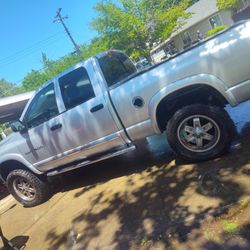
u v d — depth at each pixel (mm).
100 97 5223
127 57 6762
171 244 3480
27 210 6426
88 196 5730
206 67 4496
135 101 4969
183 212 3938
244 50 4320
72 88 5492
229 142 4801
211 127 4789
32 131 6008
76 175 7277
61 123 5633
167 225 3822
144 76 4887
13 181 6500
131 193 5062
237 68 4383
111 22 30547
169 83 4695
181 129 4934
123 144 5395
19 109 15148
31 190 6465
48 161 6023
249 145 4945
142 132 5137
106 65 5605
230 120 4766
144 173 5660
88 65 5359
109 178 6195
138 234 3910
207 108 4703
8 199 7922
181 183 4652
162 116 5133
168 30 31609
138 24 30359
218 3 34719
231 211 3561
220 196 3936
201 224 3570
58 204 5980
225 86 4473
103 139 5395
